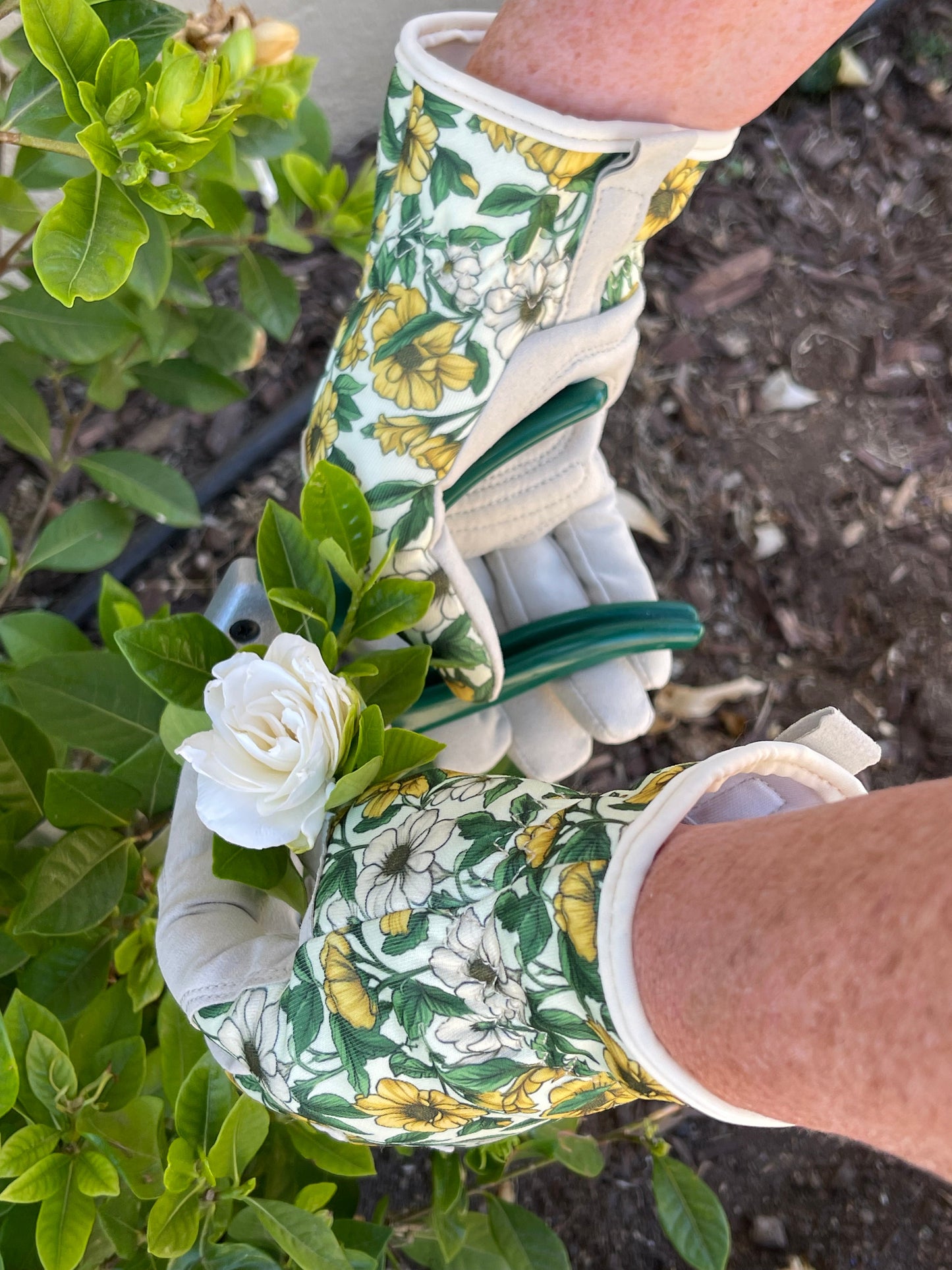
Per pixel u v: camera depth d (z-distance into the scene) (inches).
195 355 46.6
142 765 33.1
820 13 25.5
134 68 23.5
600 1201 61.3
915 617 70.7
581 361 33.0
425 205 29.4
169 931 27.7
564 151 26.9
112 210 24.0
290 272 68.5
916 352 75.1
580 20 26.0
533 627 42.7
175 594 63.7
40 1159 27.4
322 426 32.2
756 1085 14.9
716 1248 43.2
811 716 23.4
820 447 72.9
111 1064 31.3
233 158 30.8
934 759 68.9
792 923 14.2
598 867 19.1
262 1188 37.5
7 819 34.9
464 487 34.4
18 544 61.5
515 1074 21.6
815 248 76.0
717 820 21.1
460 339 29.8
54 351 36.4
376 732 25.0
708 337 73.3
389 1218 46.0
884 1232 62.1
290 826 23.2
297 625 28.5
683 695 67.9
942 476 73.4
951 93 78.5
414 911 21.9
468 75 27.0
